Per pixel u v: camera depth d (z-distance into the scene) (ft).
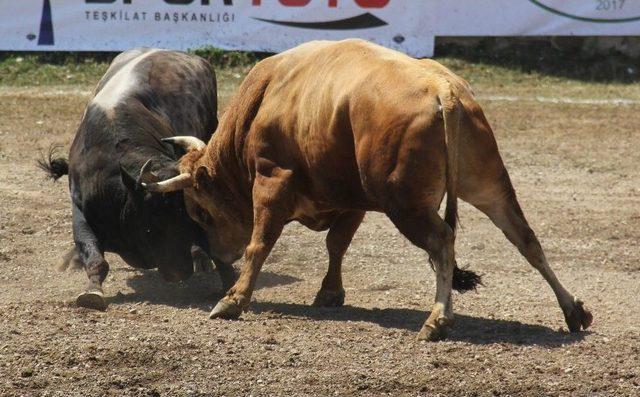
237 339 47.24
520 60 137.08
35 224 72.23
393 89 45.96
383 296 57.36
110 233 57.72
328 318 51.88
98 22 131.34
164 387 42.19
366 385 42.34
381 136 45.65
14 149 96.84
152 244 56.54
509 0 134.21
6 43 131.75
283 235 71.10
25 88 124.47
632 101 123.54
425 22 132.98
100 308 52.85
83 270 60.70
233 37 131.54
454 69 133.69
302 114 49.57
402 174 45.11
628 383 43.01
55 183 84.53
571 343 47.21
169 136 60.85
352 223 54.08
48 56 132.05
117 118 58.54
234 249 56.75
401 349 45.93
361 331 48.80
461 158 45.96
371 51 48.55
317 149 48.83
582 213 79.25
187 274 56.80
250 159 52.13
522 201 82.94
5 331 47.62
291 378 42.98
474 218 77.00
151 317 51.24
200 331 48.39
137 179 55.01
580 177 91.50
